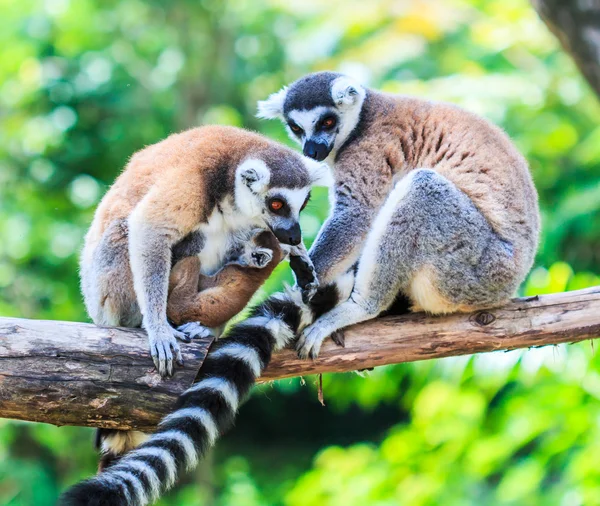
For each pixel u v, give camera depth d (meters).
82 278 8.84
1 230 18.22
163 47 22.52
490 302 8.16
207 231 8.36
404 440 13.48
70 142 19.59
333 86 10.16
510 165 8.95
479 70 17.41
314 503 14.07
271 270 8.20
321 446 25.12
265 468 23.77
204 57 23.52
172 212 7.87
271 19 23.42
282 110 11.06
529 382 11.83
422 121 9.45
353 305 8.04
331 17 20.41
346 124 10.06
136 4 22.55
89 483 6.27
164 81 22.22
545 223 14.97
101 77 20.02
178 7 23.06
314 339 7.78
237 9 23.78
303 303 7.98
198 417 6.98
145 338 7.29
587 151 15.05
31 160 19.33
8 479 17.17
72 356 6.95
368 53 19.03
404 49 18.86
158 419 7.09
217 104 23.52
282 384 16.59
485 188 8.65
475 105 15.98
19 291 18.34
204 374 7.38
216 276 8.10
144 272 7.66
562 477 13.25
